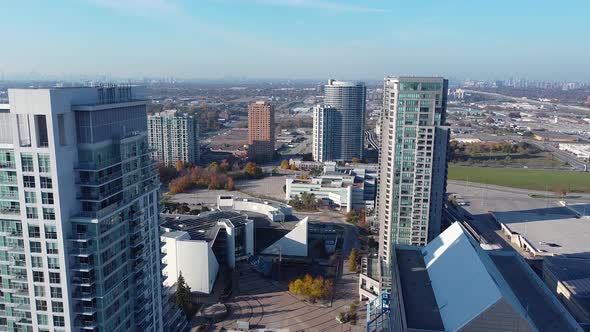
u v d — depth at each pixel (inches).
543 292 6008.9
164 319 6653.5
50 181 4402.1
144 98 5792.3
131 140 5300.2
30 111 4266.7
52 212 4466.0
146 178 5762.8
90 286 4709.6
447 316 5123.0
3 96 4921.3
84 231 4638.3
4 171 4468.5
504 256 7342.5
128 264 5383.9
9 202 4527.6
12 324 4800.7
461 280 5546.3
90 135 4662.9
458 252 6205.7
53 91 4264.3
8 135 4436.5
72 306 4709.6
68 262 4601.4
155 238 6127.0
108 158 4968.0
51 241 4522.6
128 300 5413.4
